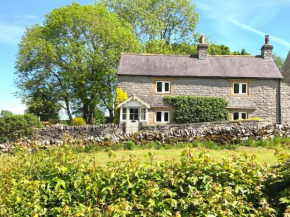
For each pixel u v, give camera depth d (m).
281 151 13.61
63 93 35.53
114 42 34.47
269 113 27.53
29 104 37.06
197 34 46.50
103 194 5.20
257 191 5.03
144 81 27.66
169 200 4.83
